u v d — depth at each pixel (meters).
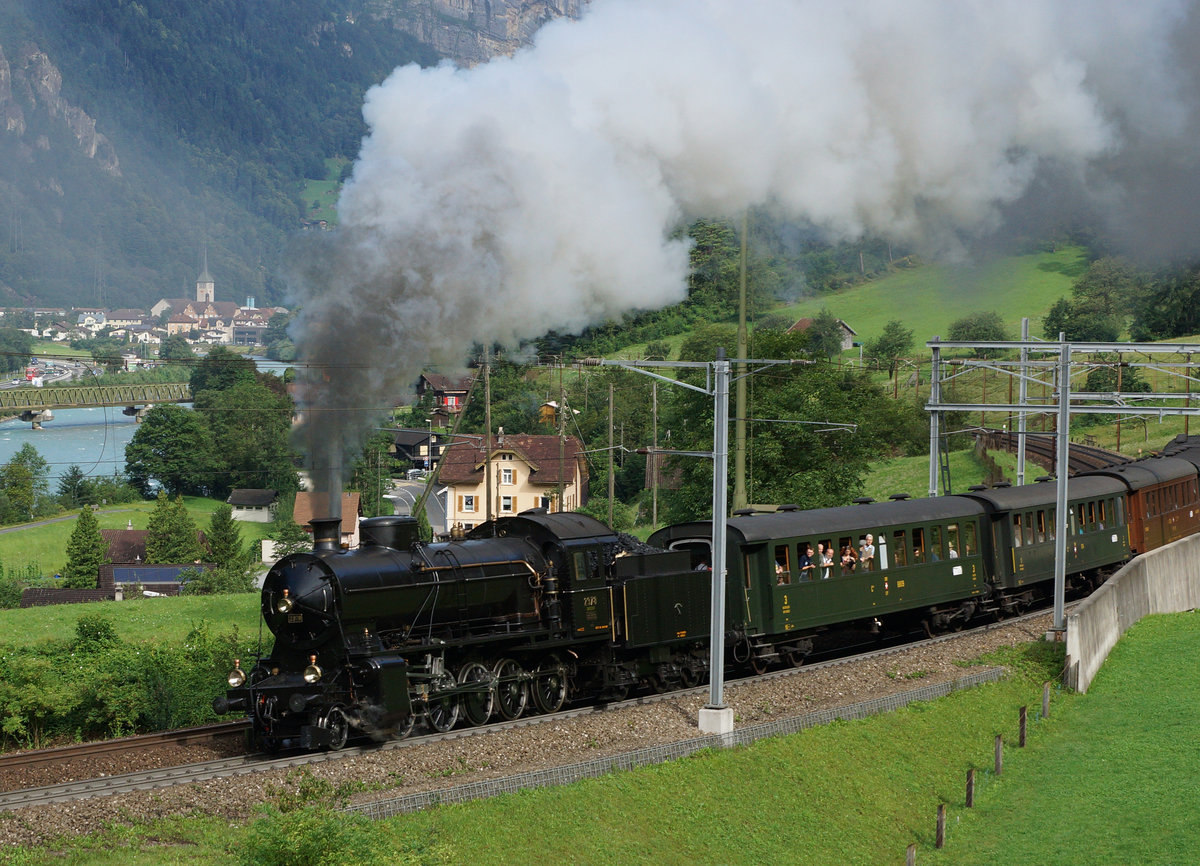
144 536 72.88
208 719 20.23
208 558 66.62
